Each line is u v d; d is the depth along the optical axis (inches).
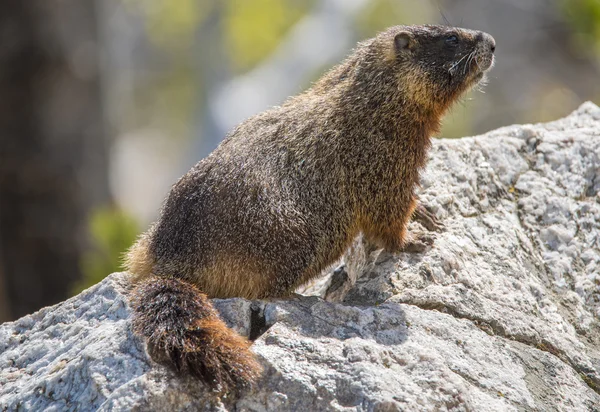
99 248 863.7
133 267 474.9
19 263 903.1
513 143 561.0
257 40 1979.6
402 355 390.3
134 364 377.4
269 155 472.7
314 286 537.0
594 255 505.7
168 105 2262.6
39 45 918.4
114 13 1683.1
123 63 1819.6
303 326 405.1
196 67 1710.1
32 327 454.9
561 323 465.1
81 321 439.5
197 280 451.2
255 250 450.9
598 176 542.3
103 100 989.2
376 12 1577.3
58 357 410.3
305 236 464.8
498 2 1325.0
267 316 413.1
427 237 490.9
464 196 528.4
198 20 1654.8
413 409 356.8
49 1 920.3
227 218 450.3
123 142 1958.7
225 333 382.9
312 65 1491.1
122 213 690.2
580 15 1165.1
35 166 914.1
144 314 396.5
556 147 558.6
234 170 460.4
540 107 1301.7
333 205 485.1
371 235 504.4
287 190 467.5
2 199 905.5
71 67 944.9
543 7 1295.5
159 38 2207.2
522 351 431.2
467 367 400.8
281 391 367.2
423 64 515.5
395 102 508.4
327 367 376.8
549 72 1301.7
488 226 512.4
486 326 441.1
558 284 493.4
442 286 458.9
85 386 377.7
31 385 392.5
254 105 1467.8
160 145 2225.6
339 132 495.2
